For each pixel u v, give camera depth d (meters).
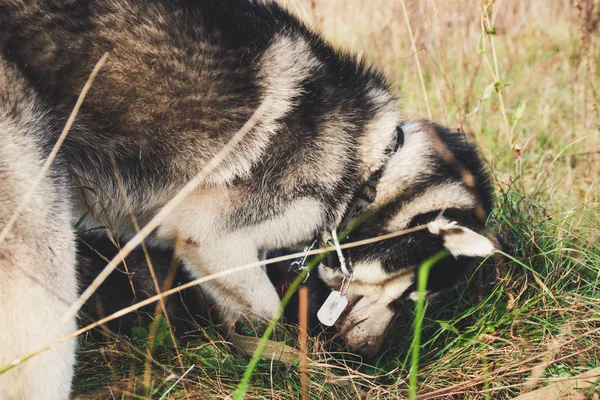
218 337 0.98
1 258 0.83
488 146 1.38
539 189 1.25
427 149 1.05
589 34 1.45
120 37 0.92
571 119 1.47
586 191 1.26
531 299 1.01
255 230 1.02
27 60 0.89
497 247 0.98
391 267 1.04
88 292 0.81
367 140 1.04
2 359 0.83
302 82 1.01
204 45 0.95
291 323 1.06
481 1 1.14
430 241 1.03
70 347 0.86
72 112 0.87
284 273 1.10
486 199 1.07
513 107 1.55
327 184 1.02
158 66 0.93
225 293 1.03
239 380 0.90
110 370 0.91
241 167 0.98
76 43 0.90
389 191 1.04
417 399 0.89
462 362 0.96
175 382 0.86
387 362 1.04
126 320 1.00
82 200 0.98
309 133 1.01
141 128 0.95
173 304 1.04
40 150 0.88
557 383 0.89
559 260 1.09
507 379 0.92
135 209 1.00
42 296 0.84
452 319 1.02
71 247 0.89
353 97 1.04
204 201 0.99
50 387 0.84
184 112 0.95
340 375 0.96
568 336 0.96
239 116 0.97
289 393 0.89
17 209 0.82
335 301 1.04
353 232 1.05
